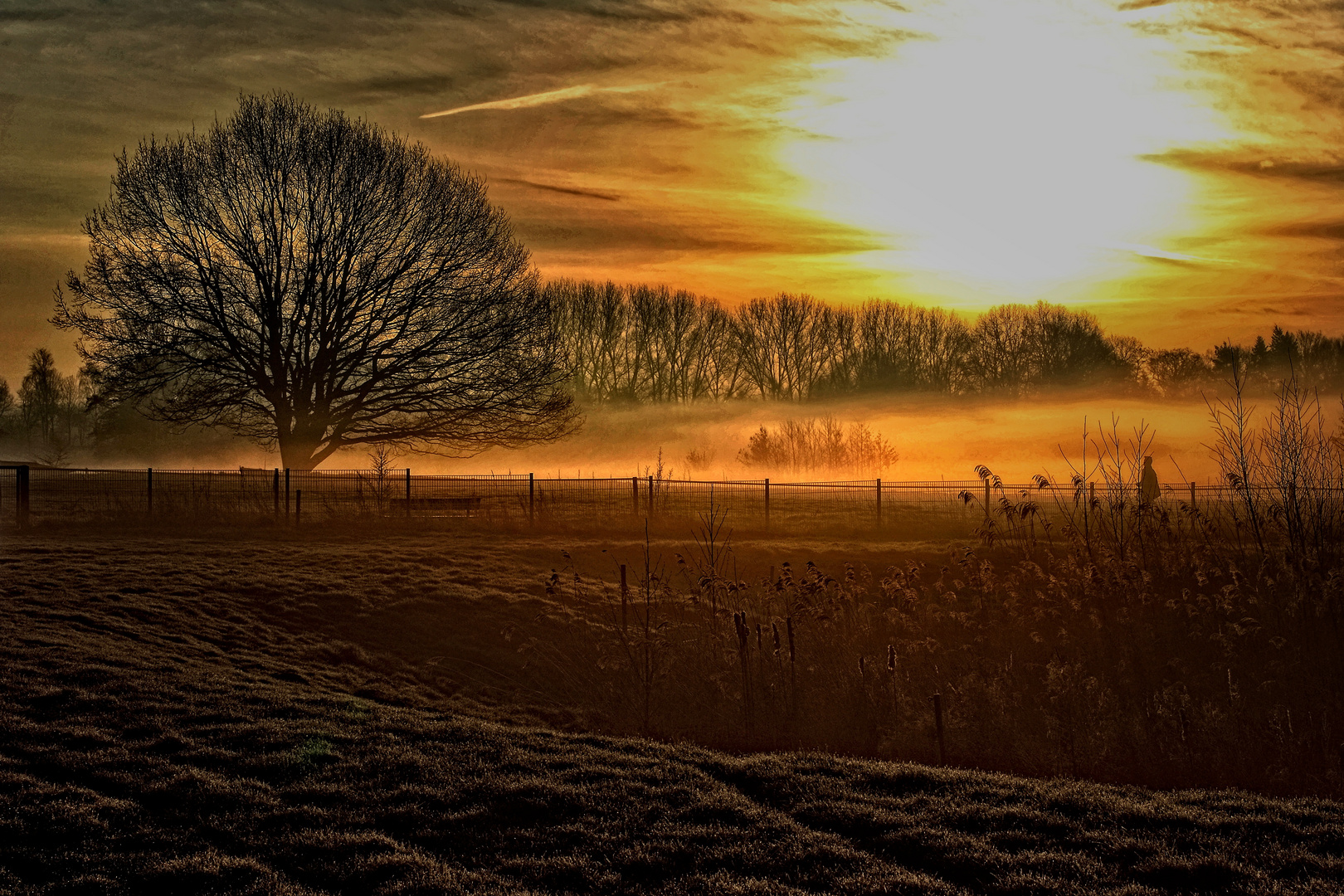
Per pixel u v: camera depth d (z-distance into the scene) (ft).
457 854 19.17
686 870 18.35
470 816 20.88
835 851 19.07
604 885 17.71
